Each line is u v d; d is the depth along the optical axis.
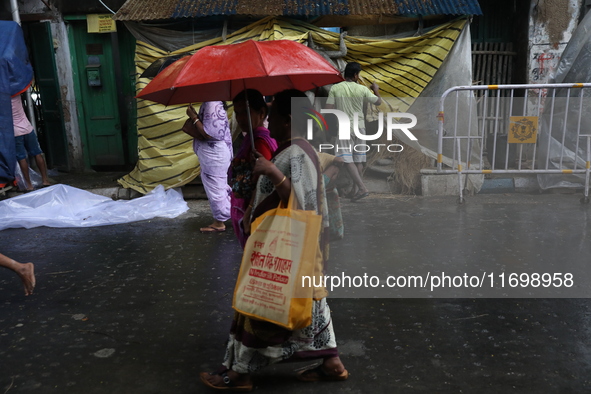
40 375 2.71
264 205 2.39
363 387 2.56
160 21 6.77
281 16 6.68
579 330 3.09
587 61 6.69
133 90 8.07
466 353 2.85
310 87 2.85
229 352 2.53
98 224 5.73
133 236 5.28
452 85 6.92
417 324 3.21
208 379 2.59
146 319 3.35
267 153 2.64
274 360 2.44
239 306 2.33
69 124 8.13
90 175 8.02
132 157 8.33
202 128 4.99
